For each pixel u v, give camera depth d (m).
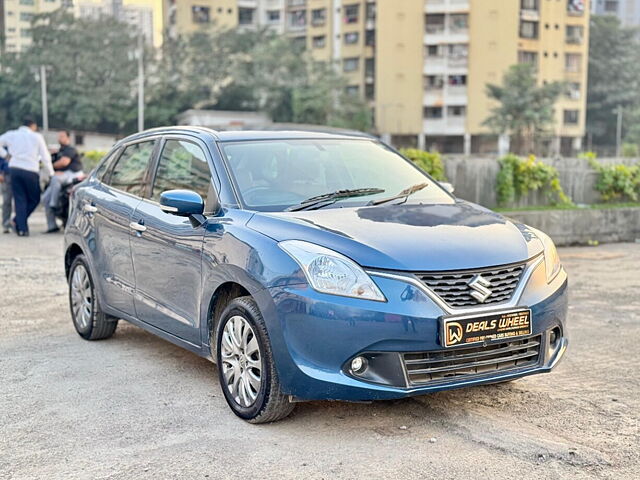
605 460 3.69
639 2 120.12
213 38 89.25
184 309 4.79
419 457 3.73
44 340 6.16
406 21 80.88
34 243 11.75
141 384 4.96
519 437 3.98
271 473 3.56
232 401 4.30
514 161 11.92
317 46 90.56
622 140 96.19
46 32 87.25
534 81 79.12
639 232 12.21
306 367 3.83
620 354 5.64
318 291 3.80
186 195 4.57
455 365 3.90
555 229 11.48
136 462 3.71
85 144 85.94
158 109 86.50
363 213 4.45
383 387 3.78
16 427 4.22
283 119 84.88
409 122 81.94
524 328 3.98
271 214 4.38
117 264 5.59
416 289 3.79
